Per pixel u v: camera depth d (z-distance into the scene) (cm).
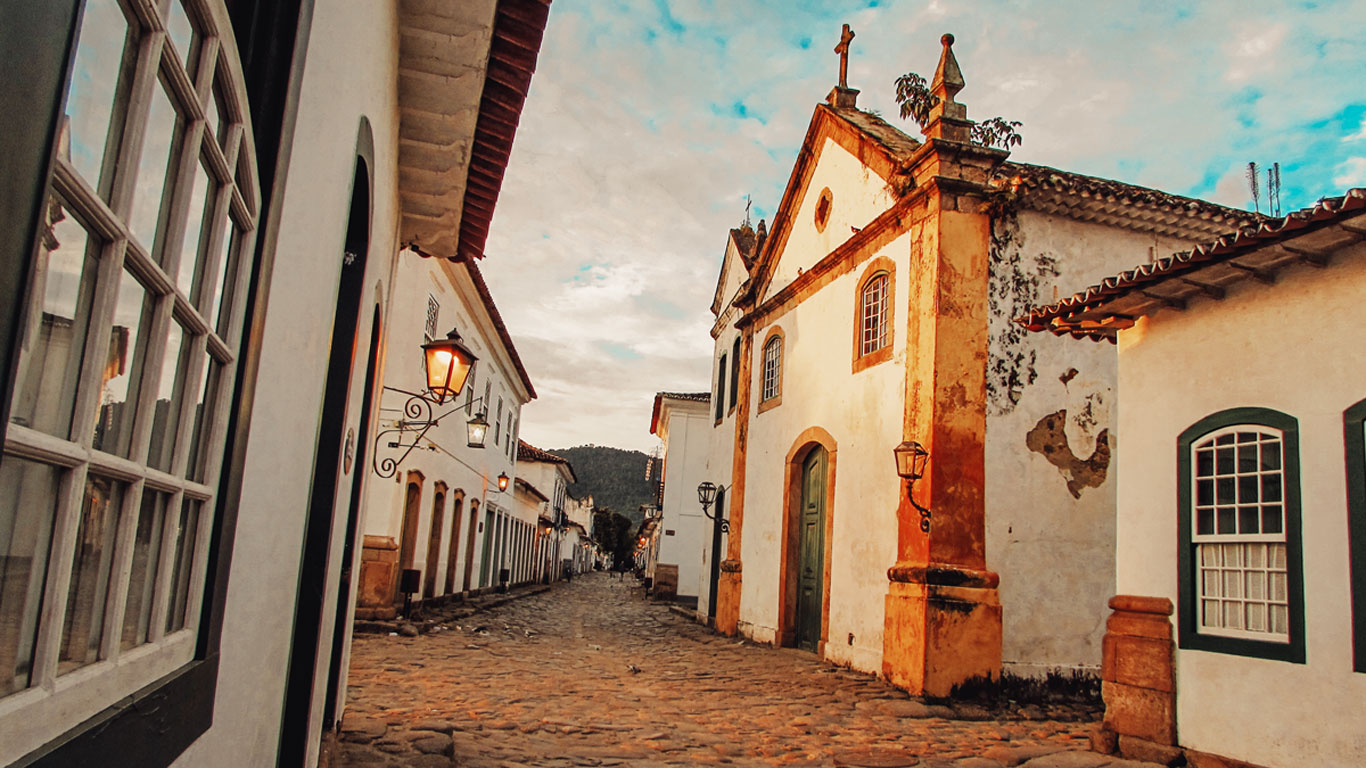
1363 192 517
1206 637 674
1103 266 1122
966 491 1024
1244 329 674
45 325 132
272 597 288
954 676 972
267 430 259
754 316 1781
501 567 2984
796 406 1505
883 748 726
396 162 631
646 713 843
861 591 1188
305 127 269
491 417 2434
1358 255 598
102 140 143
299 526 320
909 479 1037
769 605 1541
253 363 235
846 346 1325
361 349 500
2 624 132
